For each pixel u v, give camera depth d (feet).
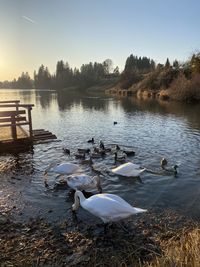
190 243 19.65
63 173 35.22
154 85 203.92
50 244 22.20
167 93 159.84
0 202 29.58
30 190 32.65
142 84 218.38
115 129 71.46
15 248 21.75
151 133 65.21
